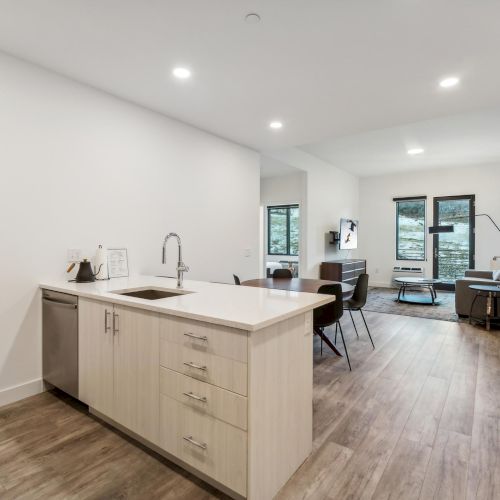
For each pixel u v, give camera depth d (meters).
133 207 3.20
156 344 1.76
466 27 2.07
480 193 7.26
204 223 3.97
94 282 2.65
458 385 2.77
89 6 1.90
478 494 1.57
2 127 2.35
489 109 4.17
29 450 1.88
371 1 1.86
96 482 1.64
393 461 1.81
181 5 1.89
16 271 2.44
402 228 8.26
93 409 2.18
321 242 7.01
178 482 1.64
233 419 1.46
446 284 7.61
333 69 2.60
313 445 1.95
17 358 2.46
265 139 4.31
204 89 2.94
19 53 2.38
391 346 3.79
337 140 5.51
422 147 5.91
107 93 2.98
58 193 2.65
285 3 1.87
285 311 1.60
